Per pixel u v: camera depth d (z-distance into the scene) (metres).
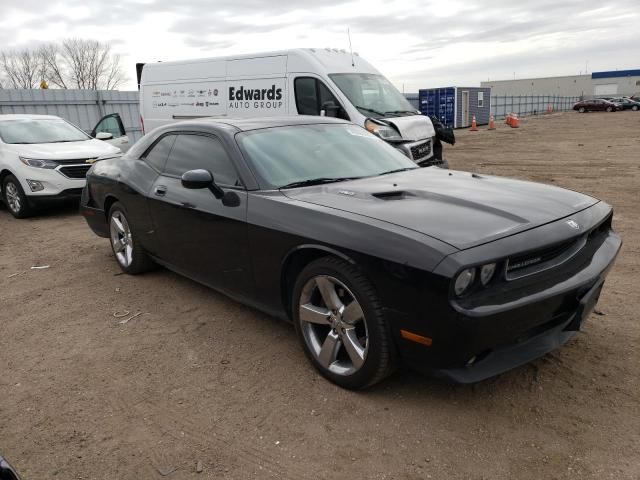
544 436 2.69
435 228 2.77
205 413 3.02
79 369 3.57
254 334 3.97
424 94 37.06
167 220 4.38
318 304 3.29
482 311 2.51
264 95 10.30
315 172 3.87
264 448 2.70
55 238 7.36
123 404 3.14
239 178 3.73
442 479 2.44
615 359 3.35
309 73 9.65
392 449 2.65
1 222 8.72
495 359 2.75
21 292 5.14
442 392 3.10
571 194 3.56
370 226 2.87
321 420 2.89
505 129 32.81
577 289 2.83
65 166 8.49
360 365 2.99
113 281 5.30
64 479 2.54
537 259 2.81
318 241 3.04
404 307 2.69
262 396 3.15
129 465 2.62
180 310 4.48
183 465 2.61
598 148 17.81
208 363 3.57
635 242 5.99
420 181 3.74
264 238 3.41
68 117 18.02
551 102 63.06
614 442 2.62
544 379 3.17
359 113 9.18
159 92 12.13
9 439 2.85
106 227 5.67
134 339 3.98
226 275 3.89
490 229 2.76
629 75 95.38
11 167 8.59
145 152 4.94
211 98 11.14
